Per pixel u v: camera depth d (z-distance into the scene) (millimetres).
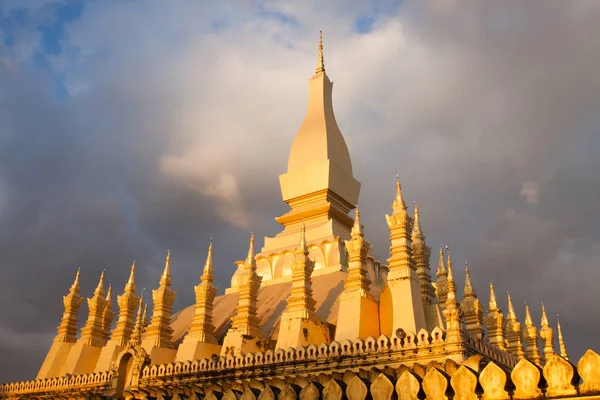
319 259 31422
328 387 14984
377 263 33281
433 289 24781
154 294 29797
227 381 22234
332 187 35719
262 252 34469
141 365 25031
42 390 29578
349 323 21875
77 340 34250
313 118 38500
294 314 23500
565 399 11578
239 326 25375
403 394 13734
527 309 35125
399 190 23875
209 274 27969
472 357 16391
